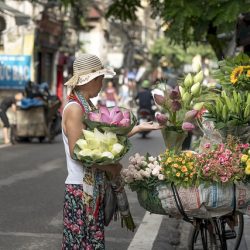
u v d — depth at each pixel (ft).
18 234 35.99
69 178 21.66
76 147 20.65
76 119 21.12
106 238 35.47
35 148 86.94
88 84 21.63
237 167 22.11
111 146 20.51
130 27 226.58
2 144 92.17
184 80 24.77
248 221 38.29
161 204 23.07
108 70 21.83
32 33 132.87
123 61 230.07
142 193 23.73
